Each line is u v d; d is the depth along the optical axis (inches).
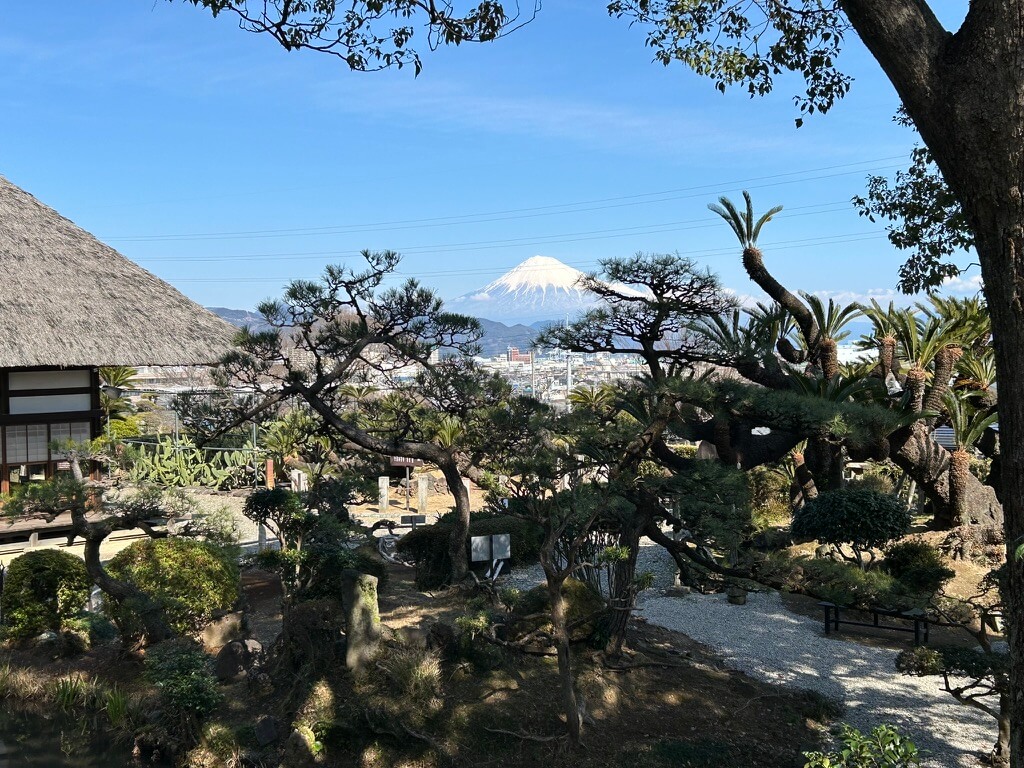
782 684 472.4
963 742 399.5
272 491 577.3
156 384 1642.5
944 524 727.1
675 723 418.3
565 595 497.7
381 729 395.5
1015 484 222.4
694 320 572.7
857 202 709.9
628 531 473.7
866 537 585.9
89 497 519.5
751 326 629.9
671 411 470.9
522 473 434.3
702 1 559.2
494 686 433.1
